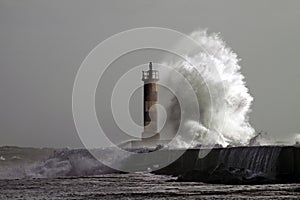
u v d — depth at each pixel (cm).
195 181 15525
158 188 13738
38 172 19850
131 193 12794
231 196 12031
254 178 14688
